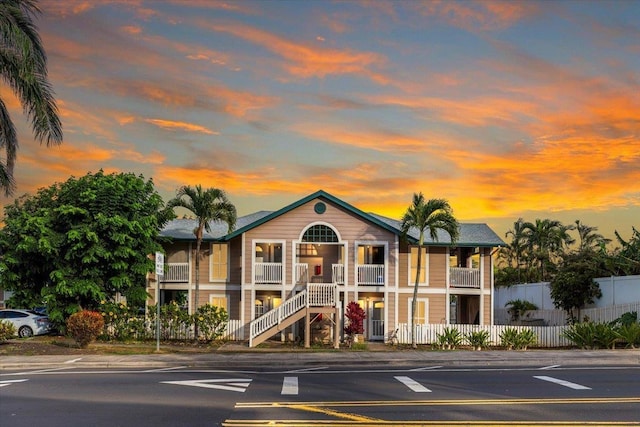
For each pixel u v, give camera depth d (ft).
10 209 114.52
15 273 100.12
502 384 49.88
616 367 63.62
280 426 33.60
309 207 108.68
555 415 36.60
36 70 75.00
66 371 59.93
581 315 121.19
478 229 118.01
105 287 100.83
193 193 101.76
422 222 100.78
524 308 148.15
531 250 214.48
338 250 113.19
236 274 111.96
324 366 65.62
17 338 95.35
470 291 112.06
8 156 77.36
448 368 63.05
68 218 96.63
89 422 35.01
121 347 83.25
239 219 123.54
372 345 99.55
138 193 102.78
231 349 85.76
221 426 33.76
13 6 73.46
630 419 35.50
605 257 125.39
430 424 33.99
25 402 41.60
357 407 39.09
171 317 99.35
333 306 95.55
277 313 94.94
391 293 108.47
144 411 38.11
